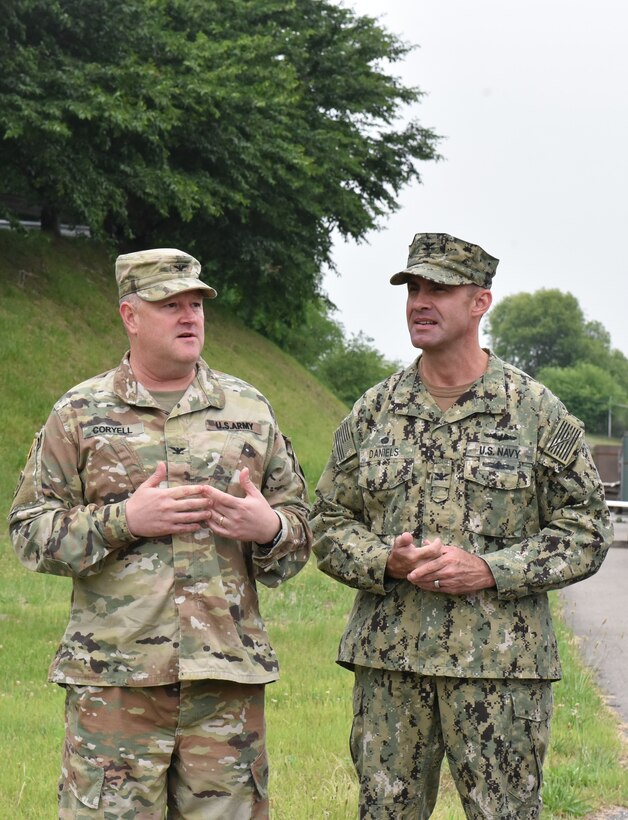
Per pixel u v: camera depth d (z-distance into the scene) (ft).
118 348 71.77
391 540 12.14
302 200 87.10
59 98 67.15
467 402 12.10
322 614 32.78
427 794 12.19
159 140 72.59
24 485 11.43
